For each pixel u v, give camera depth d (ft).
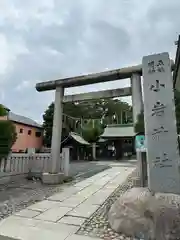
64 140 72.74
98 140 75.72
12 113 75.41
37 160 28.27
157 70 14.37
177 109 19.71
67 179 26.63
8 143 23.98
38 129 79.51
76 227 10.98
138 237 9.43
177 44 20.02
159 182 12.93
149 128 13.84
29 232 10.32
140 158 19.29
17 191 20.06
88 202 16.15
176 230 8.80
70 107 96.27
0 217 12.50
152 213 9.52
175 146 13.15
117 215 10.77
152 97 14.16
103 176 30.40
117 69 21.86
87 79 23.40
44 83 26.27
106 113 112.06
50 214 13.12
